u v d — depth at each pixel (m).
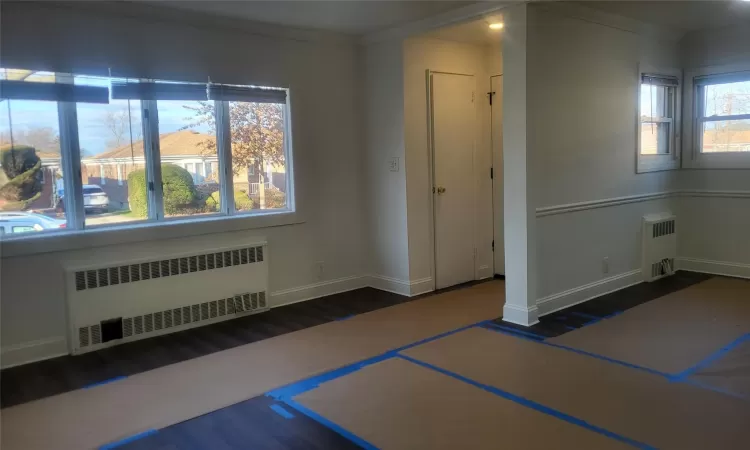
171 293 4.00
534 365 3.26
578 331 3.83
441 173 5.05
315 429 2.58
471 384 3.02
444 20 4.21
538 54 3.88
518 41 3.80
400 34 4.62
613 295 4.70
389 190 4.96
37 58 3.40
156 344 3.79
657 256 5.20
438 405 2.79
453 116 5.09
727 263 5.31
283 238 4.68
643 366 3.21
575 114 4.26
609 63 4.54
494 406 2.75
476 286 5.21
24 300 3.47
